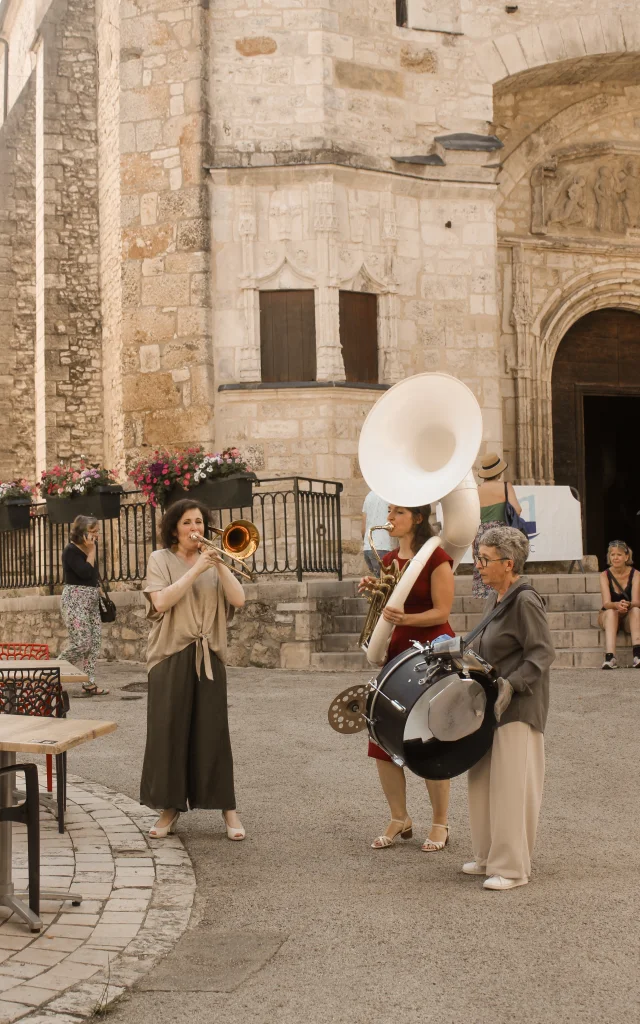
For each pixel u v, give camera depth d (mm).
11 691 4941
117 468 16109
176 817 5316
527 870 4562
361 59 14984
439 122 15500
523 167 17391
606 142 17641
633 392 18422
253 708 8594
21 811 4004
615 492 21594
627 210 17859
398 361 14992
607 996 3398
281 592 10984
